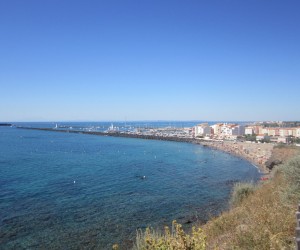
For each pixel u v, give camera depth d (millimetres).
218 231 11789
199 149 104188
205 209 26188
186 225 21766
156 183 38812
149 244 5875
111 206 26938
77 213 24594
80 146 102375
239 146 106938
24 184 36188
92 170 49375
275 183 18281
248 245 7180
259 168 58438
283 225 7742
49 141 123812
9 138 137875
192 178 43812
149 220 23047
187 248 5492
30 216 23438
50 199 29047
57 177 41812
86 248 17641
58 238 19109
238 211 13977
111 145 110875
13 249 17391
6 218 22703
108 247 17688
